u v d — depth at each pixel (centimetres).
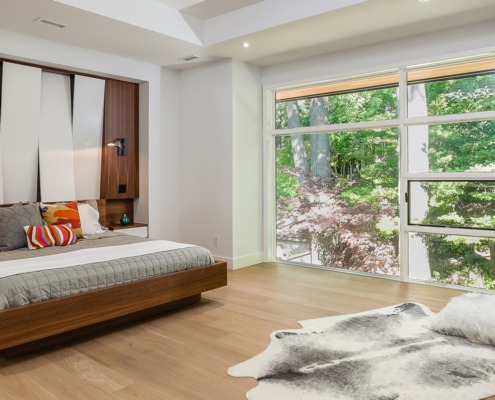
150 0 408
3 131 429
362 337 296
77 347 288
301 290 426
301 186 544
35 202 447
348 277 481
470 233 412
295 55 502
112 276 314
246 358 267
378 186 479
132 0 394
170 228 568
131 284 320
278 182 568
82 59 466
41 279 279
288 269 524
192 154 559
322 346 281
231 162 517
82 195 502
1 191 426
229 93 515
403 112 450
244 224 539
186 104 564
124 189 539
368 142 484
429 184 439
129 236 448
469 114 410
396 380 232
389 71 458
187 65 544
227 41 445
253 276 487
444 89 429
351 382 231
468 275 422
